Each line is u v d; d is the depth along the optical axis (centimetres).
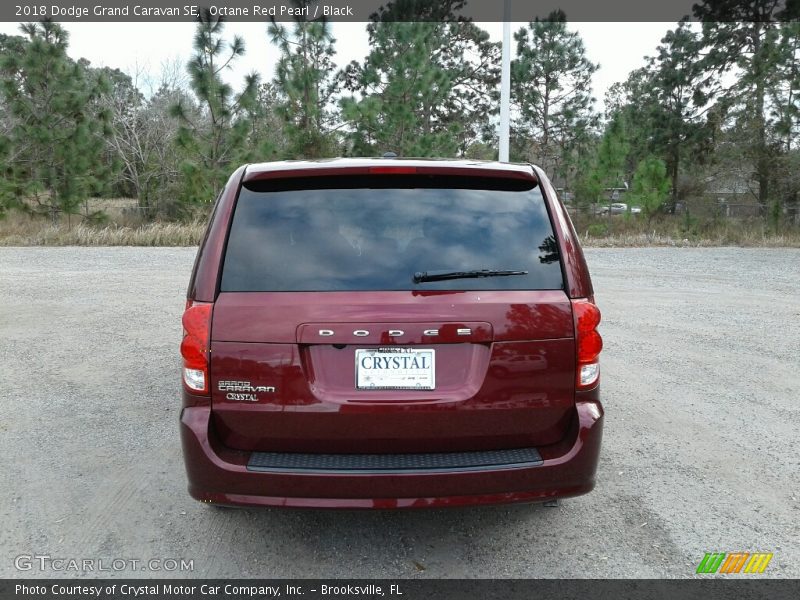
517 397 263
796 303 958
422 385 259
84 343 680
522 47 2905
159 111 2619
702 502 354
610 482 377
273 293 259
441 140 2130
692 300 979
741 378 584
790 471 393
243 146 1770
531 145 2984
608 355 659
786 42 2134
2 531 314
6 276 1139
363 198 276
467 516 339
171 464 392
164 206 2148
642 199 2166
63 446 415
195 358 261
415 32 2039
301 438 260
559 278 271
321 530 323
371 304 256
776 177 2231
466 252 267
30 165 1831
